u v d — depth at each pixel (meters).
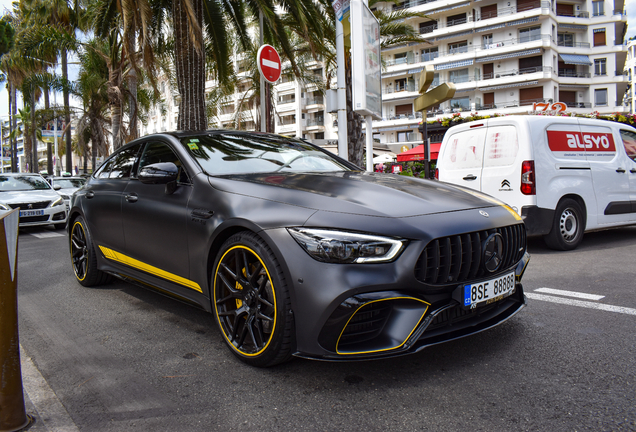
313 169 3.15
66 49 17.70
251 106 20.83
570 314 3.10
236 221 2.31
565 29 41.84
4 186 10.56
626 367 2.24
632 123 13.31
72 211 4.28
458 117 15.18
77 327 3.11
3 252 1.68
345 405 1.94
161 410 1.95
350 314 1.92
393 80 46.97
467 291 2.12
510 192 5.42
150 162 3.34
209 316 3.28
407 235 1.98
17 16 27.08
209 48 12.42
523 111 40.91
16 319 1.75
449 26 44.44
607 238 6.50
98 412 1.94
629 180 6.20
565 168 5.52
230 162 2.95
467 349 2.53
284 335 2.09
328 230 2.00
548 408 1.87
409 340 1.98
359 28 6.92
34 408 1.97
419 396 2.00
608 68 41.97
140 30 8.71
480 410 1.87
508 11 41.47
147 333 2.95
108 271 3.76
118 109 17.88
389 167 22.14
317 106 47.91
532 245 6.07
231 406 1.97
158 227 2.94
